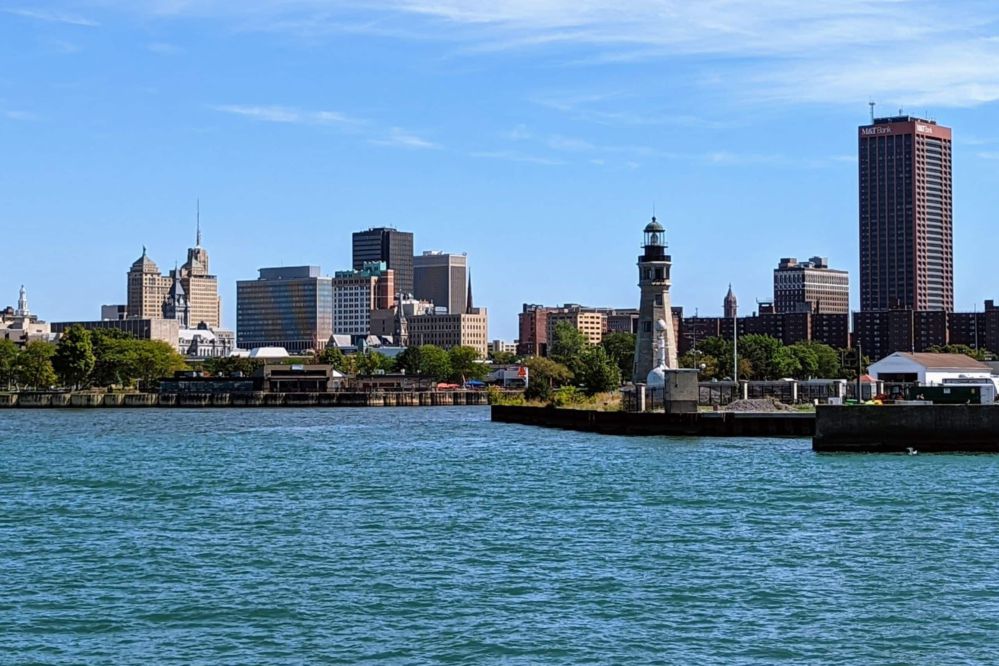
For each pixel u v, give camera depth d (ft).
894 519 354.74
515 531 343.26
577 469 518.37
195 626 241.76
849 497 400.26
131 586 274.98
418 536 336.90
